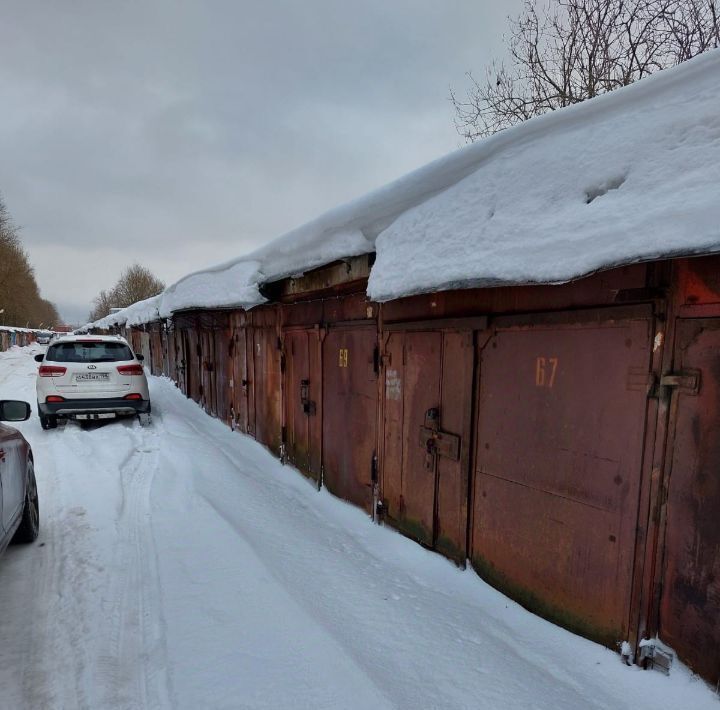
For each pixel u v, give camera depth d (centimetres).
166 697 210
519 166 239
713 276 185
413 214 303
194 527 387
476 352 308
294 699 203
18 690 214
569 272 195
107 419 875
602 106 207
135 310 2034
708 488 190
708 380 188
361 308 441
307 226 424
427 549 360
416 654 237
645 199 176
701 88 175
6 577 314
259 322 704
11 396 1124
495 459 296
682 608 201
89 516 414
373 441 426
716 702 188
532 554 271
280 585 293
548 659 235
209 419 959
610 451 226
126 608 280
